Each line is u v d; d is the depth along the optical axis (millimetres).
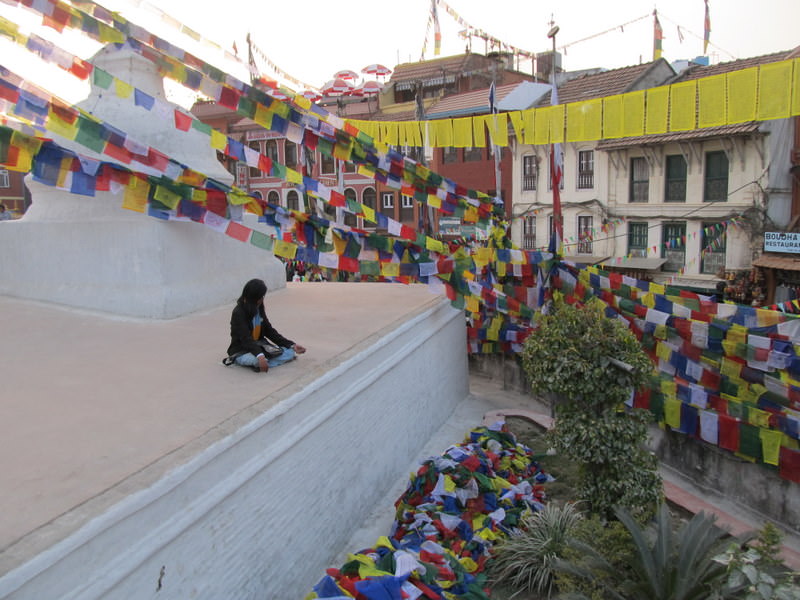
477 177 30812
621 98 6613
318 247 8078
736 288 22047
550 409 10320
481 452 7539
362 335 7293
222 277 8930
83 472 3746
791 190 22094
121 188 6586
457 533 6148
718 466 8078
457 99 28500
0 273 8969
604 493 6289
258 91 7527
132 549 3453
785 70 5469
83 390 5234
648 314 9297
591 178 27094
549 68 34094
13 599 2783
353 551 6180
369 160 9000
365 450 6816
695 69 25359
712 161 23672
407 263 8812
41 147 5965
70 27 6379
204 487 4082
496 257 9992
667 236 25266
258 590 4695
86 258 8164
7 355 6250
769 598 4020
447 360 10336
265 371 5766
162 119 8555
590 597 4758
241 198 7402
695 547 4746
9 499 3412
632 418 6355
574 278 10234
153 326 7410
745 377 8555
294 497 5223
